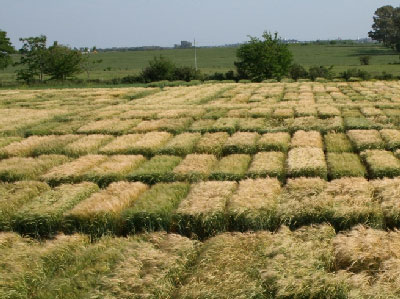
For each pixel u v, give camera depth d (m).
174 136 19.41
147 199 11.15
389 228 9.85
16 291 7.55
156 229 10.24
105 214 10.33
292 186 11.54
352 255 7.96
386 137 16.61
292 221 9.95
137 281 7.55
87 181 13.30
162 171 13.54
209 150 16.36
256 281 7.32
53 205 11.01
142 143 17.16
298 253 8.12
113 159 15.30
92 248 9.07
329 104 25.50
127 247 8.97
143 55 162.38
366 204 10.16
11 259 8.55
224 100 30.03
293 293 7.00
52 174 13.82
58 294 7.57
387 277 7.28
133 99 32.44
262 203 10.34
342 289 7.03
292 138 17.31
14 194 12.00
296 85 39.09
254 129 19.19
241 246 8.73
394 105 24.11
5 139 19.05
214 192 11.32
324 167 13.13
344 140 17.06
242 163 14.35
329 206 10.08
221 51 179.50
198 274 7.82
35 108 28.45
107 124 21.31
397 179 11.77
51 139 18.81
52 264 8.59
